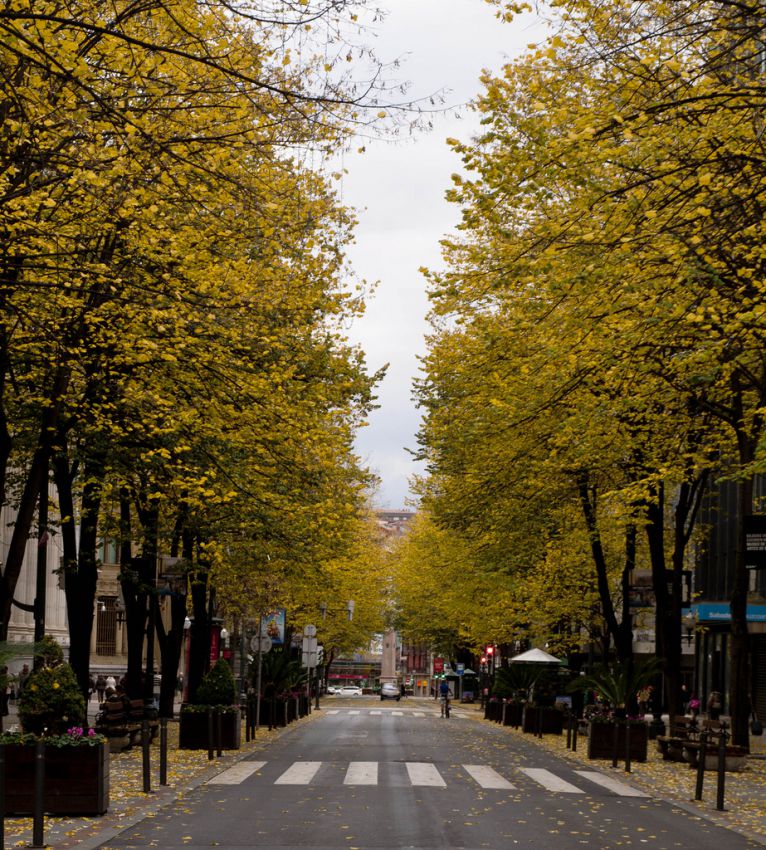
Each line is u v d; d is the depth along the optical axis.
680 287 14.59
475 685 90.62
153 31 15.00
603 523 31.59
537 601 42.38
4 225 14.74
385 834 14.13
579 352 16.70
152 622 33.06
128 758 23.92
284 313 22.28
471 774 22.22
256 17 11.01
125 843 13.16
